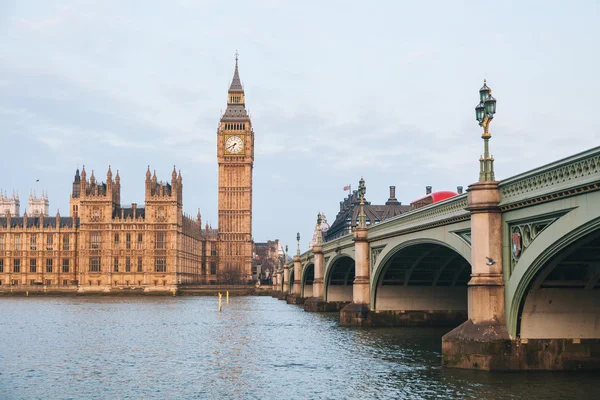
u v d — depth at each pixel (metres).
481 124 41.81
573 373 39.69
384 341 62.66
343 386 41.44
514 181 38.66
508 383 37.84
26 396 40.03
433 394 36.84
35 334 75.19
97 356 56.16
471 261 42.91
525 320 39.94
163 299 189.50
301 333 73.31
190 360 53.41
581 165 32.03
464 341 41.12
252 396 39.34
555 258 36.12
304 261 141.75
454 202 47.38
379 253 74.69
